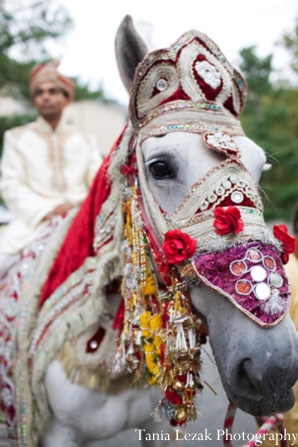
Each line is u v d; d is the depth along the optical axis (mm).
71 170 3059
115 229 1953
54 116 3109
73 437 2129
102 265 1945
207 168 1604
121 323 1990
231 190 1550
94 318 1980
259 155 1731
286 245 1624
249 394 1477
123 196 1931
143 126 1824
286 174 17469
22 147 2957
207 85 1744
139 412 2186
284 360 1400
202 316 1689
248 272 1464
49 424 2154
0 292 2512
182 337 1664
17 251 2637
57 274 2205
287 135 17891
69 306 2064
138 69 1784
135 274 1826
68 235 2264
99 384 2016
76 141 3135
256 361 1401
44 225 2674
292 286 2402
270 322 1419
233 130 1714
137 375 1939
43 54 9938
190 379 1708
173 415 1833
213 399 3275
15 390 2201
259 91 22219
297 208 3100
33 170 2928
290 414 2521
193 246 1521
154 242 1753
